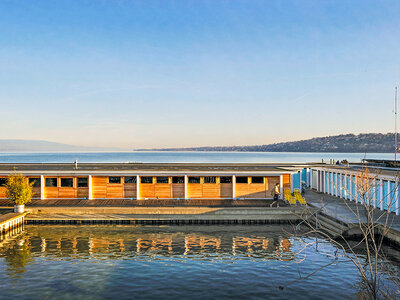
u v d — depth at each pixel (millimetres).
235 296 14727
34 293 14883
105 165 45844
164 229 27328
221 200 34469
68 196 34625
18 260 19312
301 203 29734
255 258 19906
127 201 33594
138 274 17266
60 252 20891
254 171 34844
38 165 44156
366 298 14242
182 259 19703
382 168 38281
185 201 33781
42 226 28109
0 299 14258
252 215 29609
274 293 15023
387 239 22703
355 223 23719
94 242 23281
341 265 18547
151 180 35031
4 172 33438
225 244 22953
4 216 27312
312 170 45531
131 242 23375
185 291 15227
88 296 14641
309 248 21875
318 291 15203
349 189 34188
